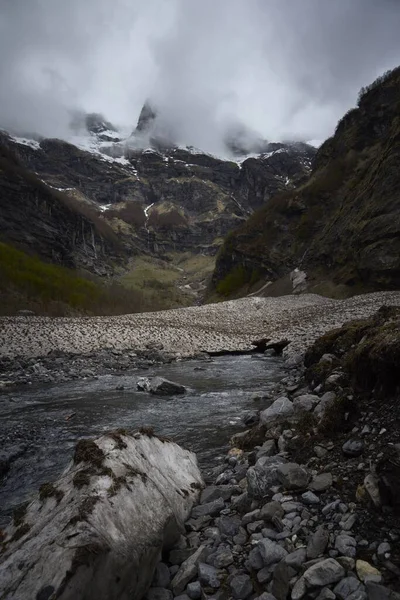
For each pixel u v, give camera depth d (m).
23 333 33.59
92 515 4.11
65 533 3.89
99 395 15.48
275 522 5.05
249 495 6.01
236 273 105.06
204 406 13.36
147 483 5.18
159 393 15.38
